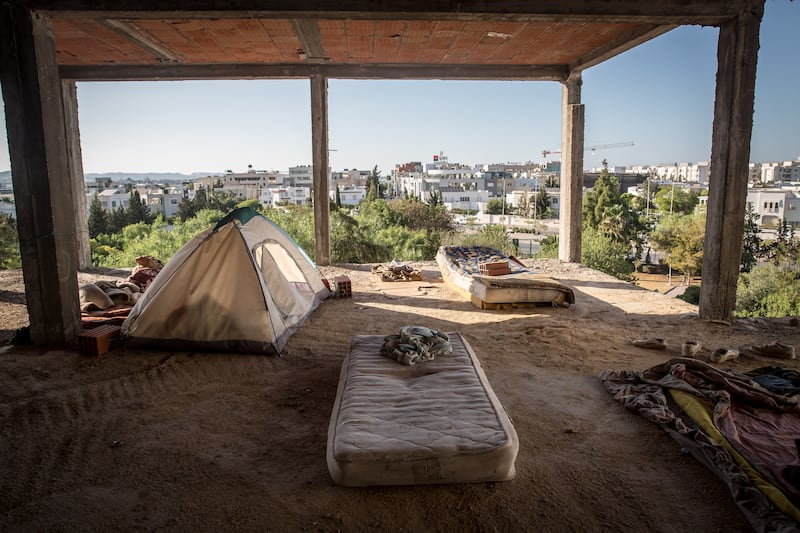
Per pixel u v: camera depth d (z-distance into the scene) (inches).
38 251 210.2
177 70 381.7
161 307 208.4
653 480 116.1
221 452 130.6
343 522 101.6
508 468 112.7
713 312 254.4
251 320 206.7
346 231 789.9
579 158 418.9
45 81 202.1
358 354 165.9
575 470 120.3
